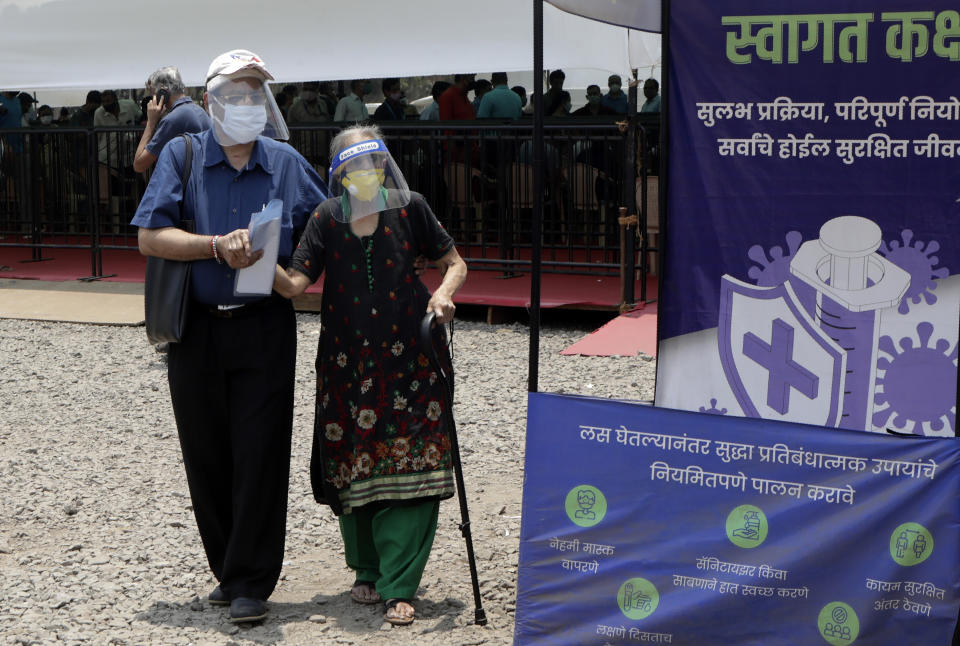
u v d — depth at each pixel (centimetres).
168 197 396
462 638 397
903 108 345
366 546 430
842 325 358
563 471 366
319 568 474
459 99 1277
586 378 780
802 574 343
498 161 1069
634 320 902
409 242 410
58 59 1183
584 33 964
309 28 1105
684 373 372
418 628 406
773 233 360
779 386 365
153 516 540
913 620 335
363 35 1083
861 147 350
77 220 1308
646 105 1355
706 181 363
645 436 360
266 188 406
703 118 361
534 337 373
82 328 1016
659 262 371
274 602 436
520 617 371
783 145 356
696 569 353
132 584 455
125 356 905
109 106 1533
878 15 343
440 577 455
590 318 1028
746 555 349
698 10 357
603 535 362
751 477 350
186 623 416
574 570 365
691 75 360
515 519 524
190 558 484
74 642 399
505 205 1085
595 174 1062
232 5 1118
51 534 518
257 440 404
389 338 405
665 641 356
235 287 385
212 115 398
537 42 364
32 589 451
